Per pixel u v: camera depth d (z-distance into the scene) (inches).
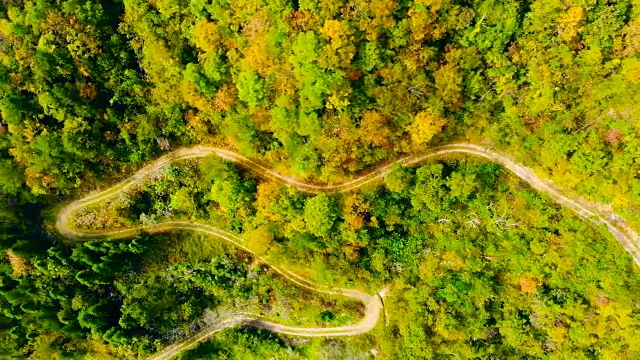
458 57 2320.4
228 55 2482.8
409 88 2393.0
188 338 3070.9
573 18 2162.9
